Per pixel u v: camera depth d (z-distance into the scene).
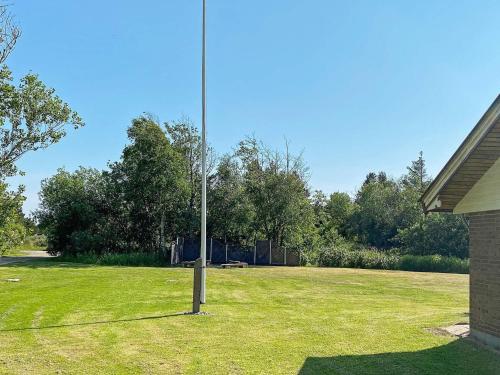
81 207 36.00
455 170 8.16
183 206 37.25
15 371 7.02
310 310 12.97
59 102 19.98
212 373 6.95
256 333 9.60
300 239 39.03
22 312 12.14
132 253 34.53
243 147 40.00
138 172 35.00
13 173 19.33
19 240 19.61
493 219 8.31
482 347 8.18
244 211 38.19
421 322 10.70
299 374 6.90
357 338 9.08
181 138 38.94
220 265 33.94
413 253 37.12
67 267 28.14
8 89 17.86
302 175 41.34
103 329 9.99
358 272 29.48
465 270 31.55
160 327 10.22
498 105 6.82
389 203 55.56
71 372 6.98
